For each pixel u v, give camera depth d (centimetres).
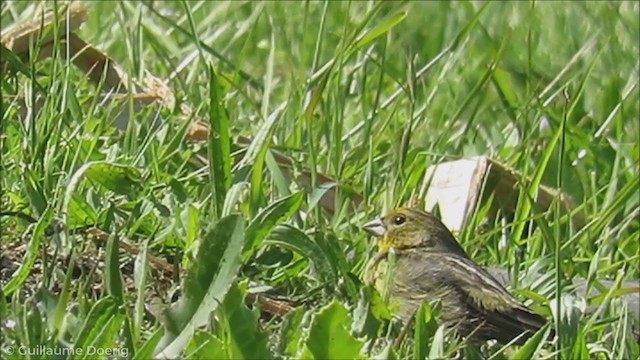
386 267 1038
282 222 977
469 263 1073
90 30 1656
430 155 1272
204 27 1783
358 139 1374
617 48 1939
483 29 1936
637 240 1278
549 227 1189
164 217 999
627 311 980
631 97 1789
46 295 819
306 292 973
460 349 926
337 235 1086
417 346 838
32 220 969
